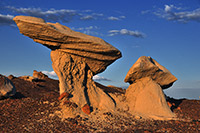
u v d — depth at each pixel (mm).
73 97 12430
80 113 11781
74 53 12867
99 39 13164
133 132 9992
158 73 14102
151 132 9930
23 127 10281
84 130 10047
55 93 17188
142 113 12961
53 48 12945
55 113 11633
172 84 15273
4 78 15227
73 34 12242
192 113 13914
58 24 12789
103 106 12891
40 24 11180
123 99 14086
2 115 11664
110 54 13117
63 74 12703
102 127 10609
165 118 12508
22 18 11148
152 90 13523
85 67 13516
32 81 22266
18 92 16688
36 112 11961
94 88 13664
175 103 16312
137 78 14219
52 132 9742
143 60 13570
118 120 11648
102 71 14336
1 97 14219
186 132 10438
